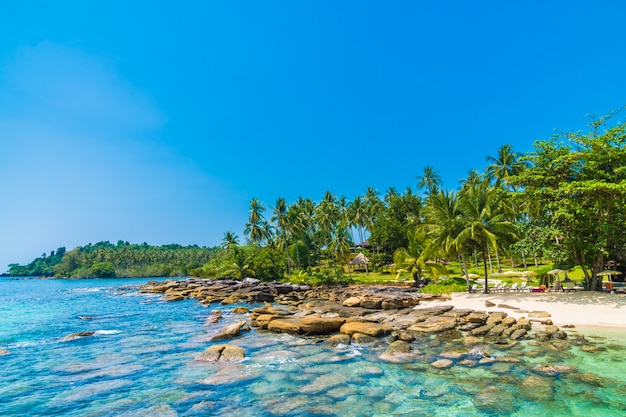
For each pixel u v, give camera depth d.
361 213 82.12
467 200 33.16
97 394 12.29
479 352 15.21
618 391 10.72
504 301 26.83
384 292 40.53
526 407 9.95
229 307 38.03
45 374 14.63
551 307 23.33
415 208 73.31
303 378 13.20
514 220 48.53
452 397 10.91
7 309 40.28
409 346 16.50
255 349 17.62
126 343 20.11
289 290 48.81
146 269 145.00
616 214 24.53
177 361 16.11
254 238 80.38
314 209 91.25
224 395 11.84
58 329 25.53
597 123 25.62
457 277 47.09
